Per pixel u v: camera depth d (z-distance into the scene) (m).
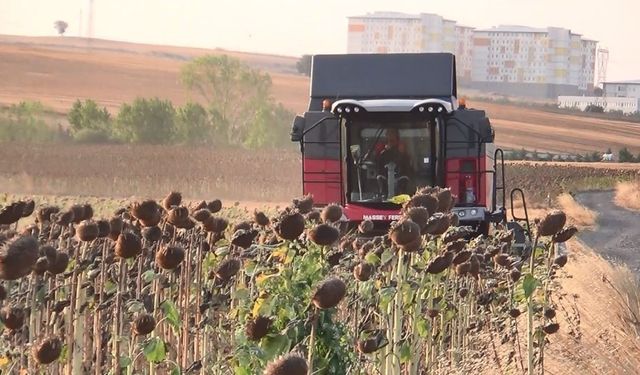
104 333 23.41
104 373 23.14
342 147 66.25
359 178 66.50
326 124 67.12
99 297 22.45
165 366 23.14
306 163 67.50
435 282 25.80
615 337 32.91
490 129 65.69
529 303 24.73
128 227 24.14
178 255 20.77
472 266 28.81
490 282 31.56
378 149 66.00
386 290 21.27
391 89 70.31
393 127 65.75
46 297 21.31
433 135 65.56
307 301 19.02
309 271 19.39
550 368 29.45
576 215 129.88
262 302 19.00
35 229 24.44
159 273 23.06
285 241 19.89
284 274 19.30
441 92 69.75
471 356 28.97
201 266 24.72
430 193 23.27
